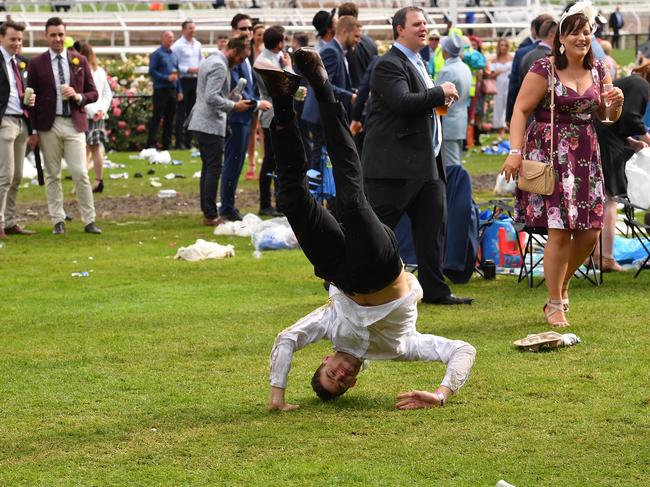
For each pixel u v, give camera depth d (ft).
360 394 24.30
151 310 33.81
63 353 28.48
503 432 21.43
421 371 26.05
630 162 37.65
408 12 33.14
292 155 20.75
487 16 171.53
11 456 20.70
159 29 147.84
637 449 20.35
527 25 164.55
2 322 32.35
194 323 31.81
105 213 58.75
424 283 34.17
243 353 28.22
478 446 20.65
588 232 30.94
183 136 93.35
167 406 23.70
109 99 65.00
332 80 48.44
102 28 144.66
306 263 42.60
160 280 39.19
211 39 148.97
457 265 37.09
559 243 30.35
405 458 20.07
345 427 21.93
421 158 33.09
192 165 81.00
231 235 50.55
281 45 52.31
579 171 30.42
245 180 71.67
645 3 197.77
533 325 30.66
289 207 21.04
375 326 22.58
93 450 20.97
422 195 33.83
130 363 27.40
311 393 24.56
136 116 93.86
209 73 51.70
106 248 47.01
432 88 32.42
